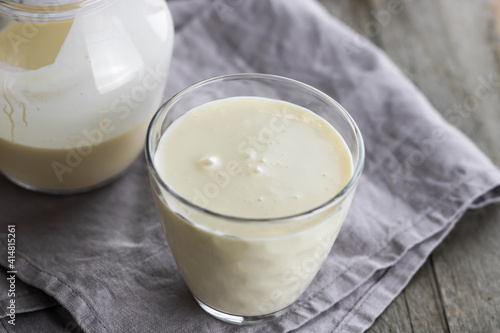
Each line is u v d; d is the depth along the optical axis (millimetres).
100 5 421
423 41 596
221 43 561
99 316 413
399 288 441
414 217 470
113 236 454
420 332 426
